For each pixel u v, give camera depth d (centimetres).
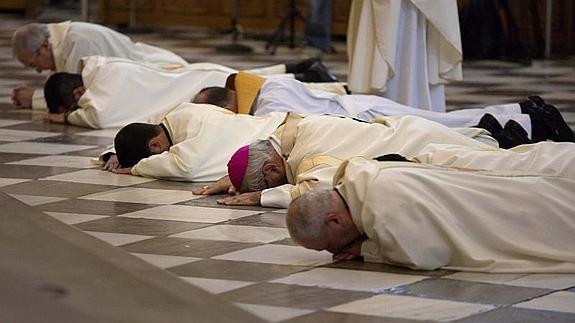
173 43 2750
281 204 1129
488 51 2520
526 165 999
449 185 924
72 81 1636
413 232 915
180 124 1286
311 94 1398
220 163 1254
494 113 1391
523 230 927
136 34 2928
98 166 1347
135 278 820
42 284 771
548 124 1372
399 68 1565
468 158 1015
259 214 1112
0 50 2569
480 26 2516
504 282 902
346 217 932
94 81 1612
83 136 1542
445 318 819
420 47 1565
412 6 1541
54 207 1146
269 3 2975
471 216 922
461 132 1255
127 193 1205
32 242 912
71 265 839
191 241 1020
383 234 915
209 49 2648
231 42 2783
